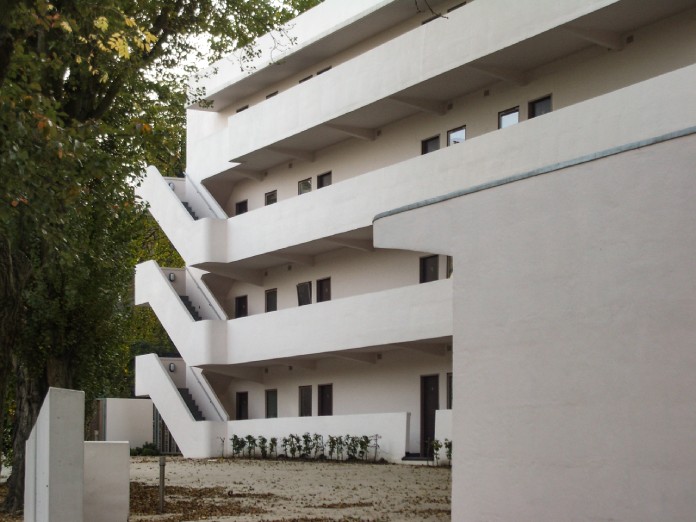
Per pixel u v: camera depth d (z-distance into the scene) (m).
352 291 36.12
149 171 45.22
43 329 21.92
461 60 28.17
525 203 12.65
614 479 11.30
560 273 12.14
